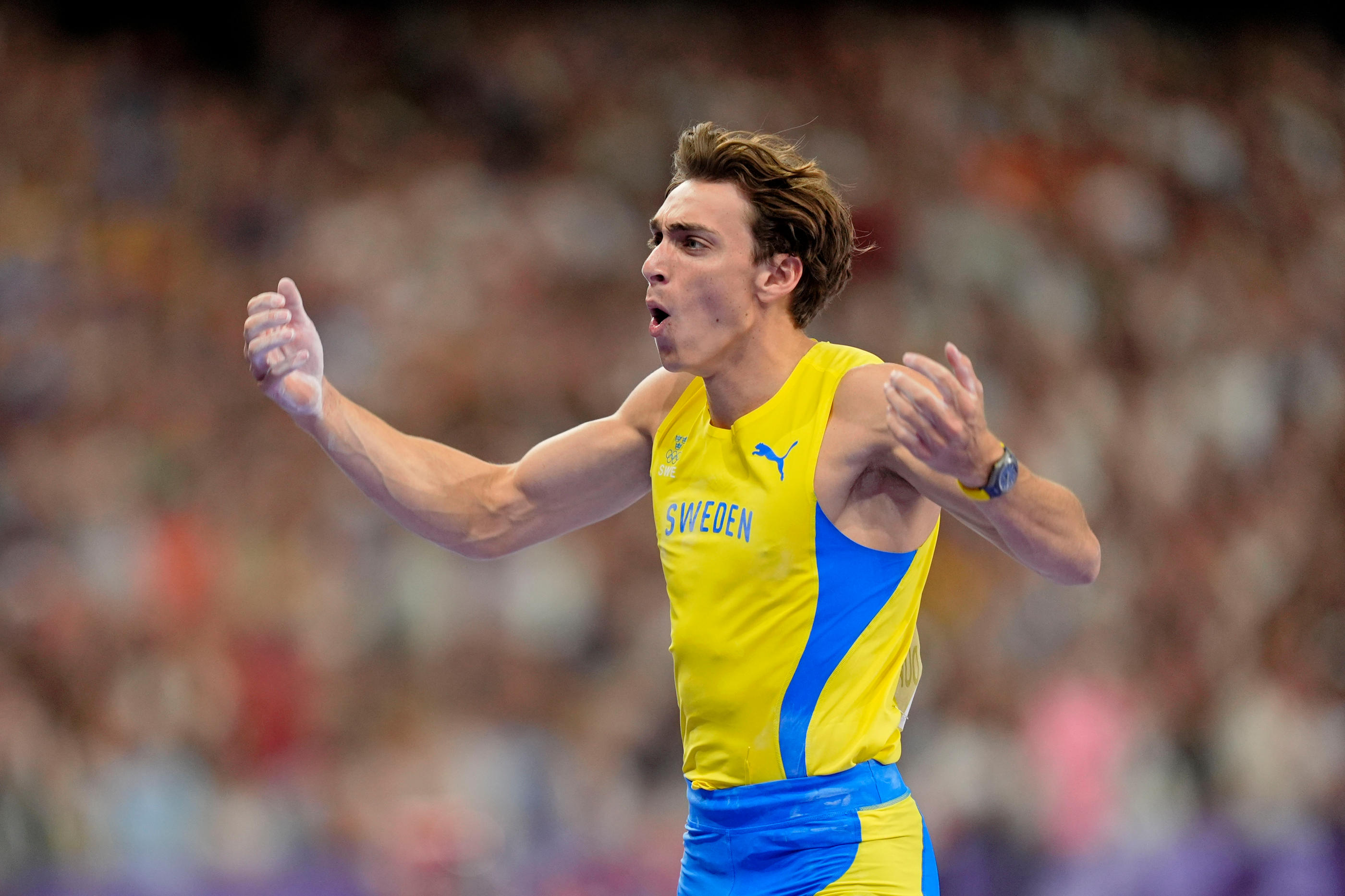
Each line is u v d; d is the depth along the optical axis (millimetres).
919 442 9086
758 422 10367
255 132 46594
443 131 49062
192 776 28453
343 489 35094
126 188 43656
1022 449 41062
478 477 11922
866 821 10156
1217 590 37719
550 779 29734
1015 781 29922
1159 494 41406
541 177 48156
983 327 45750
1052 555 9523
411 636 32156
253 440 36688
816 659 10141
